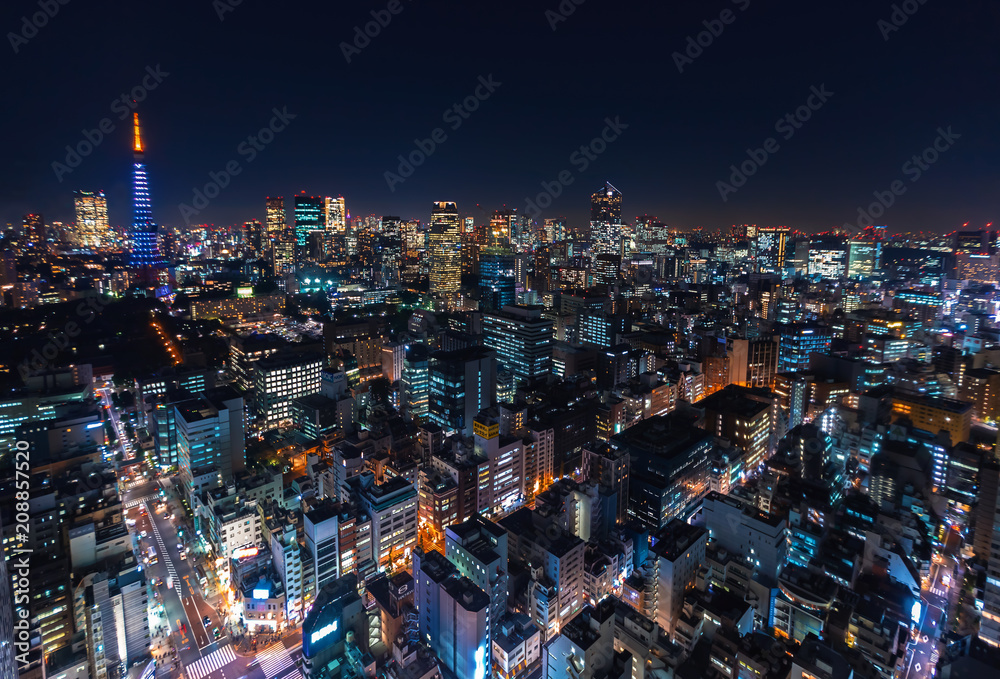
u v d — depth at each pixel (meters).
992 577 134.50
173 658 137.00
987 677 112.19
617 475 191.38
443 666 127.62
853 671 112.56
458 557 148.75
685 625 129.75
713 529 170.75
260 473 199.75
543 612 142.12
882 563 154.75
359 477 181.62
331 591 124.00
